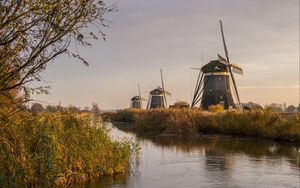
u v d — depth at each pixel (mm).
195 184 15672
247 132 37594
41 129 11539
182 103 70875
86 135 16078
